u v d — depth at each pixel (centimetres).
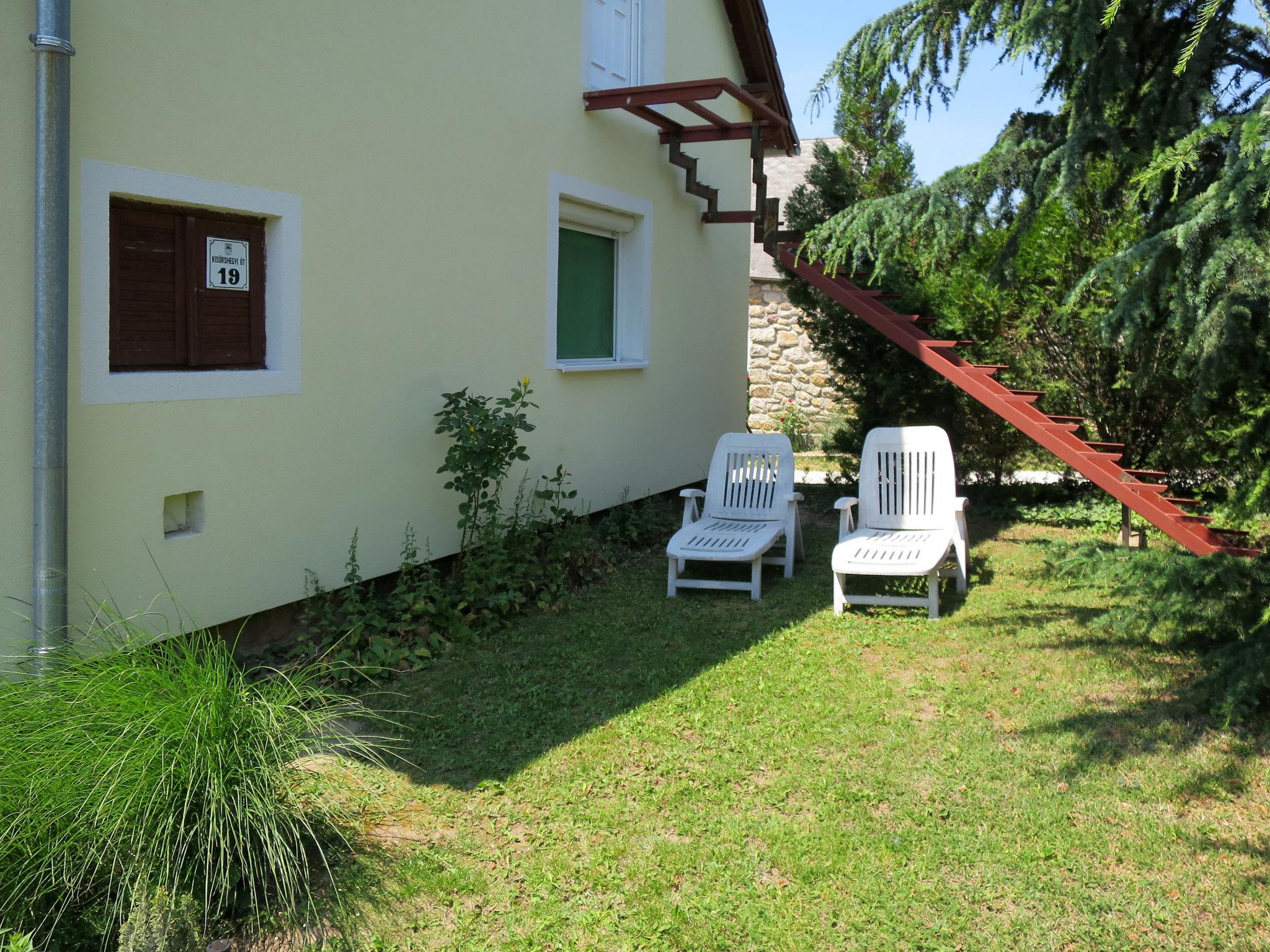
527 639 598
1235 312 445
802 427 1532
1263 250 405
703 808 395
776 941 316
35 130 391
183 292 480
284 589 534
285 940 316
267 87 501
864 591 718
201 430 480
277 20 504
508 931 322
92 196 421
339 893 338
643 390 912
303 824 359
